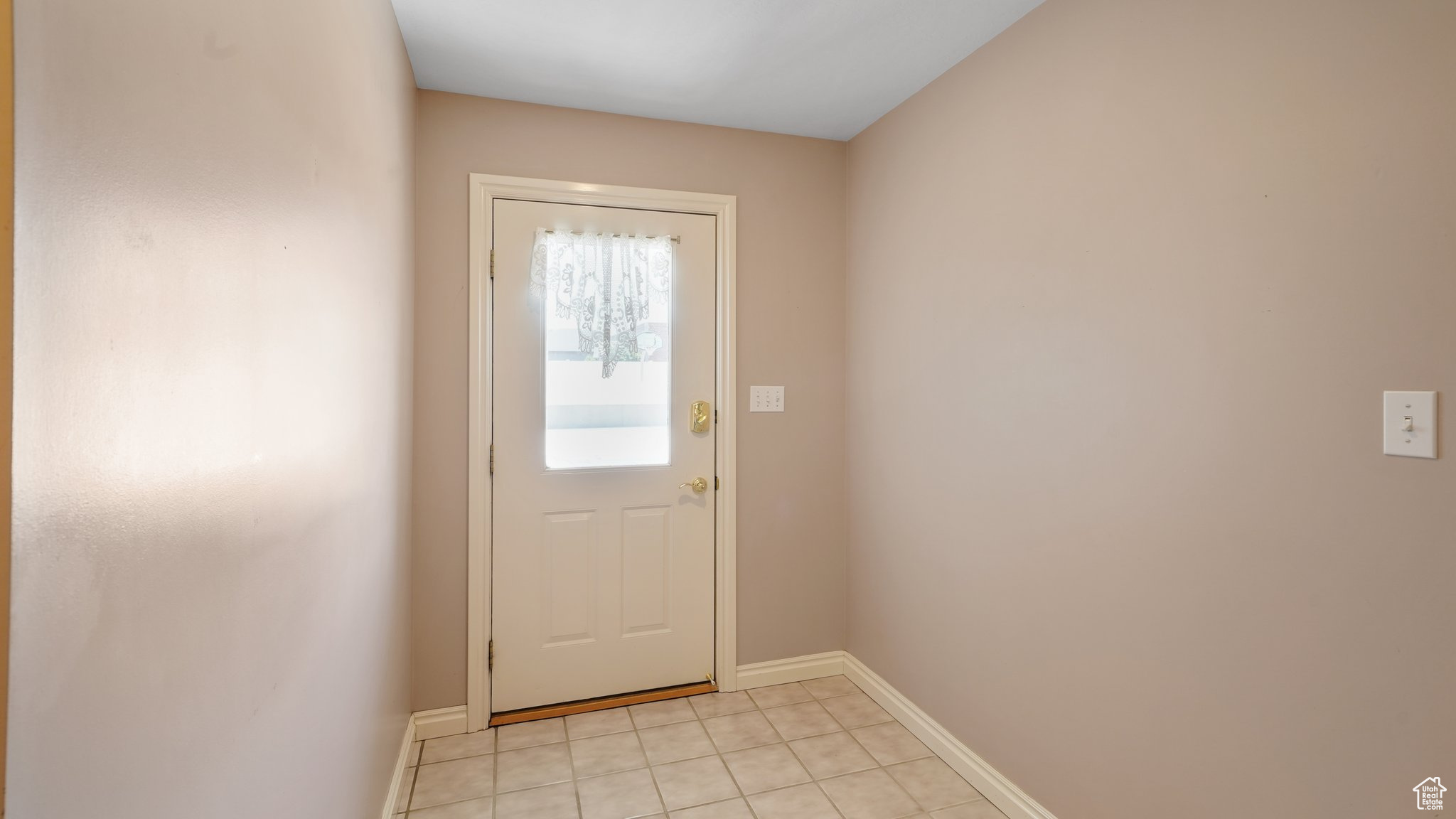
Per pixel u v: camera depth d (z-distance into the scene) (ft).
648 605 8.85
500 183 8.11
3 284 1.38
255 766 2.85
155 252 2.01
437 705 7.93
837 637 9.50
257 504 2.87
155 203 2.00
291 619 3.34
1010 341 6.58
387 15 5.91
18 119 1.43
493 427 8.21
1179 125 4.93
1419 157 3.60
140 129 1.92
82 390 1.67
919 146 7.99
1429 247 3.57
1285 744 4.24
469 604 8.02
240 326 2.65
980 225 7.00
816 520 9.42
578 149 8.46
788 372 9.35
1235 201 4.54
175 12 2.11
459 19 6.49
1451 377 3.48
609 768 7.16
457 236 8.00
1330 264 4.00
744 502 9.16
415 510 7.84
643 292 8.75
